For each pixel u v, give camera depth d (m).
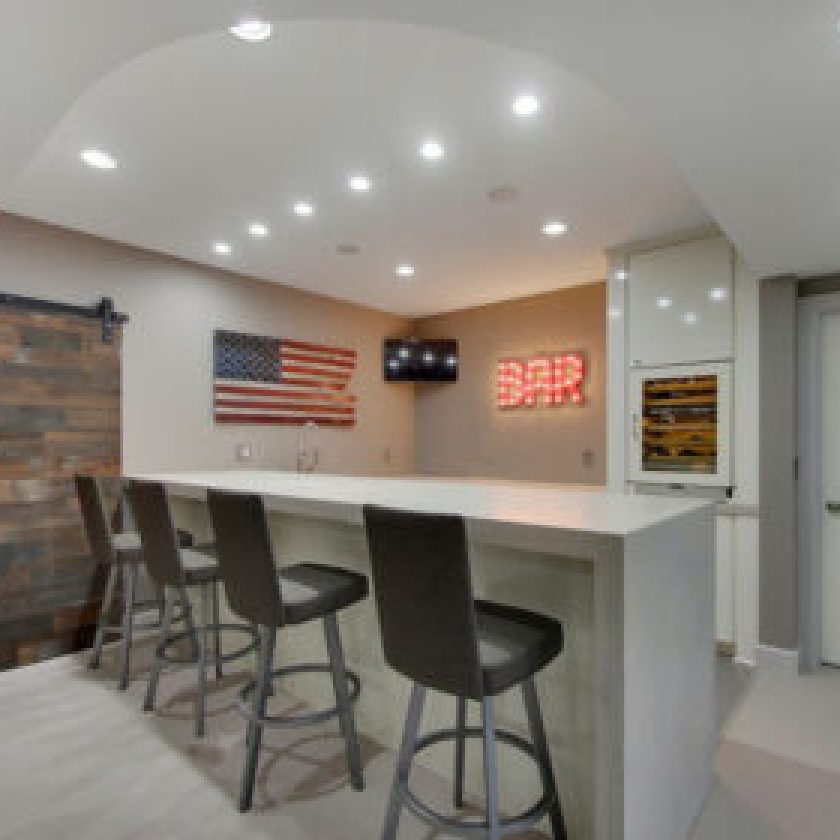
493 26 1.40
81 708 2.61
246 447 4.36
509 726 1.94
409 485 2.71
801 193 2.18
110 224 3.32
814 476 3.31
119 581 3.52
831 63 1.45
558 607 1.82
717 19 1.32
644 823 1.54
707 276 3.42
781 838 1.85
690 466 3.49
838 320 3.28
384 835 1.63
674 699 1.77
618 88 1.61
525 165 2.56
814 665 3.28
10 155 1.95
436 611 1.39
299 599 1.92
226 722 2.48
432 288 4.69
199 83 1.97
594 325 4.50
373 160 2.53
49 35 1.38
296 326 4.72
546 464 4.78
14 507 3.18
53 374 3.33
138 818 1.86
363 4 1.33
